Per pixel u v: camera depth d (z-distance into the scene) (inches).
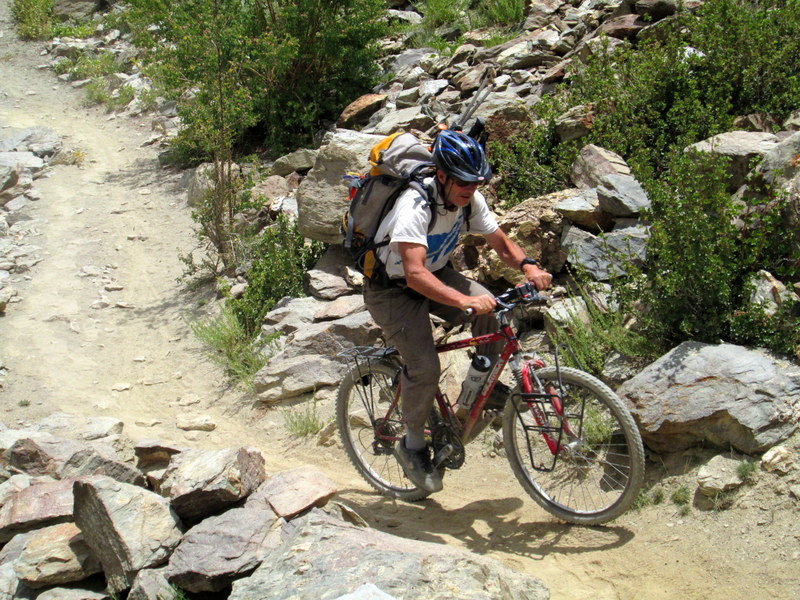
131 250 373.1
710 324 174.6
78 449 201.9
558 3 438.6
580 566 144.7
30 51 708.7
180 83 390.3
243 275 316.2
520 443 185.6
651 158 249.6
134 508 159.0
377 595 110.8
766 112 251.9
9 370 279.7
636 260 212.1
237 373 257.9
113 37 693.3
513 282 229.1
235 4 394.9
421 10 531.8
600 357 190.2
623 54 290.7
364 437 200.5
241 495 169.0
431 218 145.1
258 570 135.9
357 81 439.8
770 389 156.1
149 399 256.4
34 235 394.3
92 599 154.3
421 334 156.3
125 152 504.7
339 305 257.0
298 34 424.2
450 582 123.2
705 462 158.2
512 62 385.4
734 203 205.5
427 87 396.8
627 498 147.8
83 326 311.1
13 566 162.7
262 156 434.9
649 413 162.4
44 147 500.4
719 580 133.9
